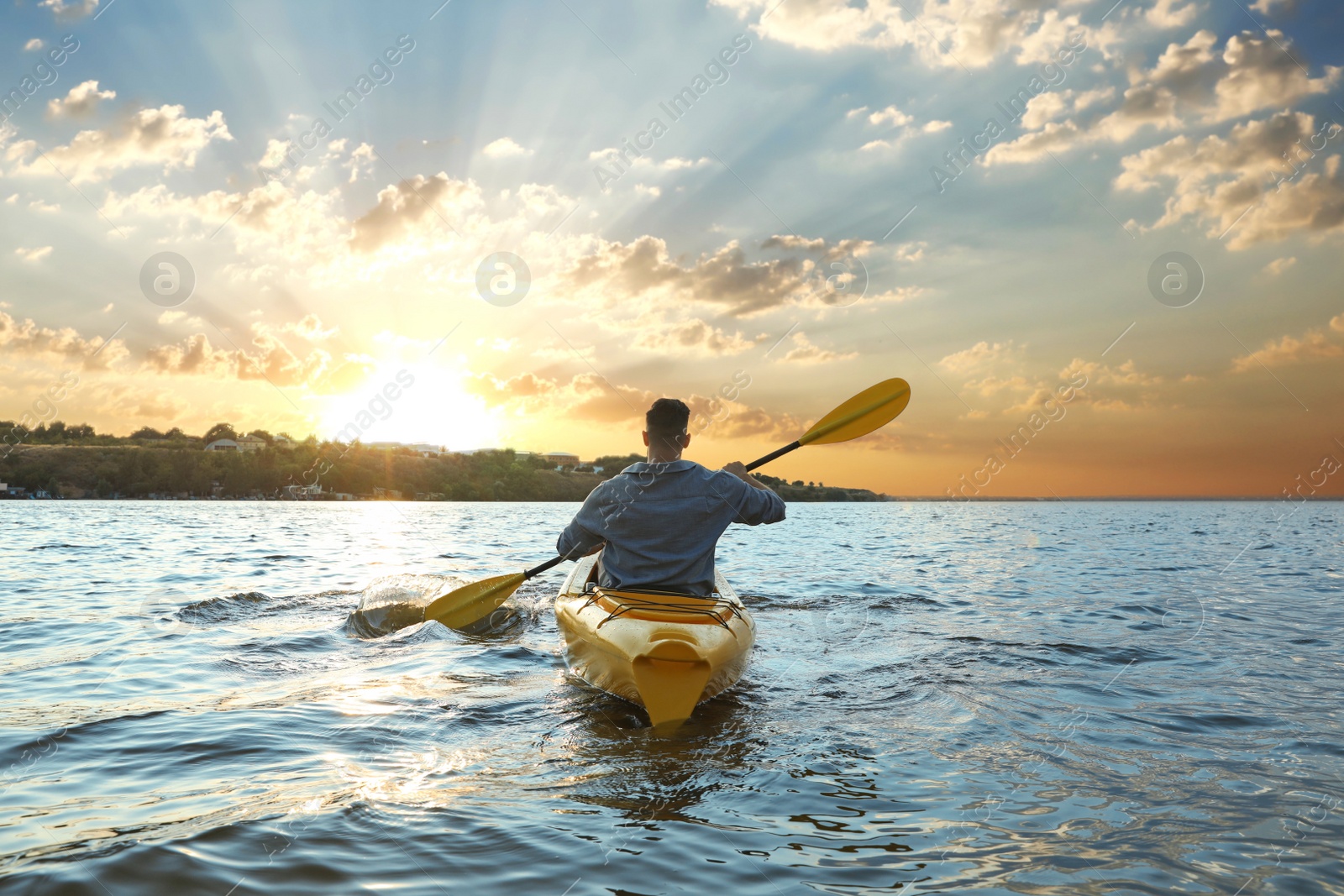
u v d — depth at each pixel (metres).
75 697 3.28
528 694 3.43
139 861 1.82
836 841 2.01
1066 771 2.54
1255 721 3.08
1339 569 9.21
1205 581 7.94
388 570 8.19
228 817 2.09
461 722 3.02
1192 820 2.16
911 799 2.30
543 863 1.87
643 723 3.04
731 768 2.56
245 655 4.10
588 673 3.59
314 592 6.35
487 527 19.12
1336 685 3.65
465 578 7.30
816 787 2.39
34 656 4.05
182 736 2.78
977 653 4.33
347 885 1.75
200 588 6.69
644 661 3.02
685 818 2.15
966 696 3.45
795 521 27.23
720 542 14.54
